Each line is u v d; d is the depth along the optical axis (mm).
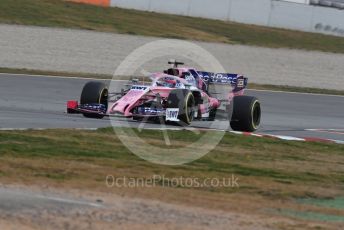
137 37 125500
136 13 147250
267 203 29141
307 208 28906
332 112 83938
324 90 108625
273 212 27547
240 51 131000
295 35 158750
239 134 52125
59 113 57094
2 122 47281
